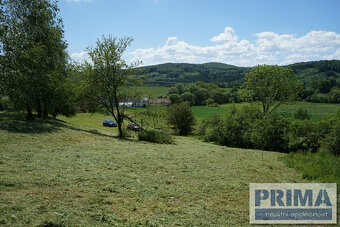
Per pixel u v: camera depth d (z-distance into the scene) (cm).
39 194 648
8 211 522
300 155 2030
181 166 1238
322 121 2575
